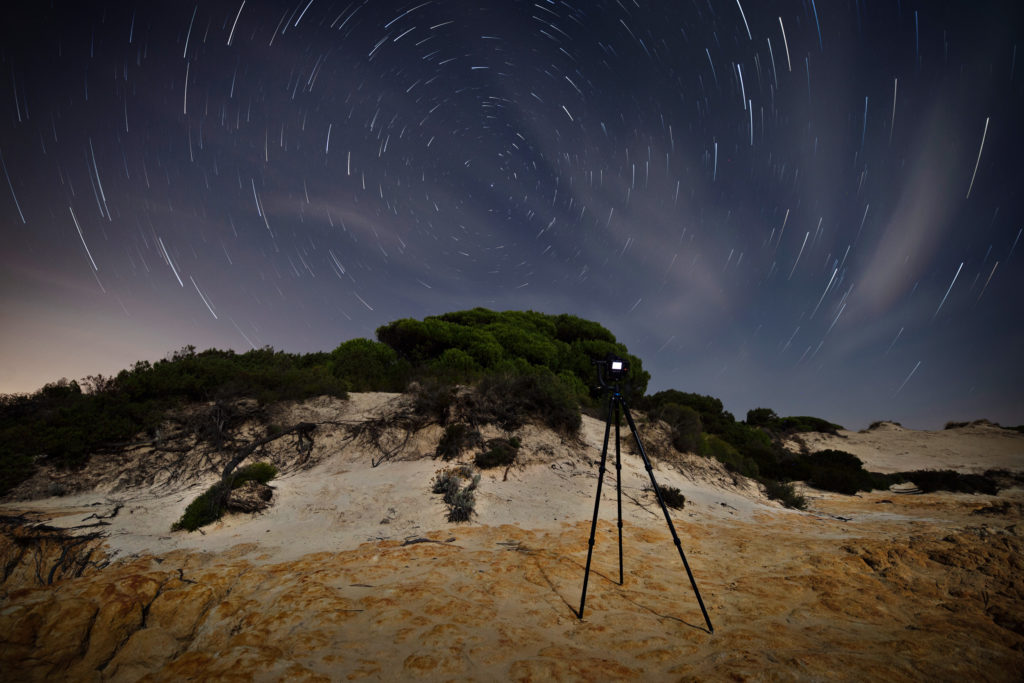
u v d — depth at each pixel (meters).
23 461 9.00
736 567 6.29
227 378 12.69
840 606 4.98
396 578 5.47
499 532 7.38
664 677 3.60
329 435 11.17
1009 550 6.18
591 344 21.03
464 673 3.62
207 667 3.70
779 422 31.78
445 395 11.91
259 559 6.10
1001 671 3.68
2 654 4.19
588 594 5.25
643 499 9.57
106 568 5.71
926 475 16.58
